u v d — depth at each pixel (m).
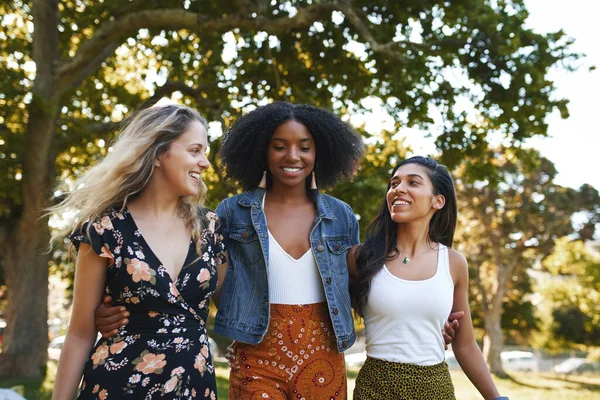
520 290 28.16
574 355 31.94
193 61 12.71
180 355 2.30
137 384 2.23
